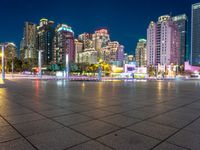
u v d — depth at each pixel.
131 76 63.31
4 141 4.92
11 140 4.99
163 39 157.88
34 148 4.51
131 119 7.26
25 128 6.00
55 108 9.30
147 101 12.00
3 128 5.96
